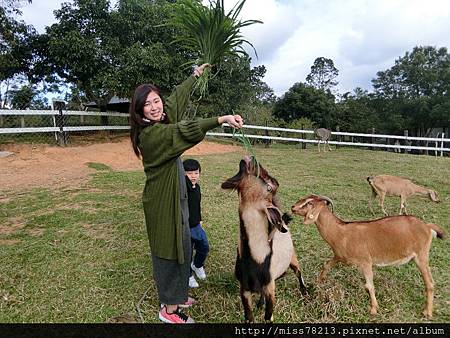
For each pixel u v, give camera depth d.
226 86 14.59
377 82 36.81
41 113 10.66
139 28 12.62
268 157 11.88
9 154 9.73
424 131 34.06
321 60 43.22
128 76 11.95
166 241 2.43
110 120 16.34
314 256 3.96
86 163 9.66
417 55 34.22
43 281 3.52
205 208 5.74
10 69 13.34
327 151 14.17
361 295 3.20
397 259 2.93
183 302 2.61
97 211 5.65
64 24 12.29
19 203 6.07
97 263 3.90
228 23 2.85
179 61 12.53
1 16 11.86
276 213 2.46
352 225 3.04
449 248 4.19
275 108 30.36
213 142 15.17
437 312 2.96
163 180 2.36
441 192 7.04
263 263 2.50
